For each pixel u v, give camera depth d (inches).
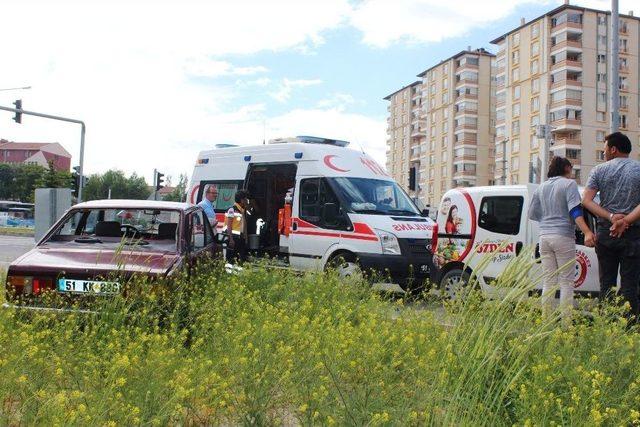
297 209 529.3
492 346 162.9
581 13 3361.2
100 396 153.0
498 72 3885.3
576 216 285.3
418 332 221.8
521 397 153.1
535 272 176.4
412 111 5103.3
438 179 4571.9
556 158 304.7
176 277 277.9
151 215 340.2
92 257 295.3
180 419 160.1
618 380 175.6
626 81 3400.6
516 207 404.8
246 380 163.5
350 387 162.1
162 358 181.3
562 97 3341.5
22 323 232.8
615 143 276.4
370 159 560.4
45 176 3068.4
